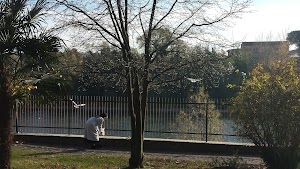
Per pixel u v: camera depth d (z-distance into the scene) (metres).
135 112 9.20
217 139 13.55
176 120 13.50
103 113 12.65
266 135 8.52
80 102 13.46
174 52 8.88
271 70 8.99
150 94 15.74
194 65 8.85
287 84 8.43
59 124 13.55
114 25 8.59
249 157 10.95
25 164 9.46
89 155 10.95
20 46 7.69
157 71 8.91
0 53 7.40
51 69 8.57
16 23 7.75
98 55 9.34
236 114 8.92
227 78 16.03
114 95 15.70
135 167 9.23
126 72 8.85
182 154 11.38
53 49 8.03
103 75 9.63
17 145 12.38
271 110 8.34
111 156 10.84
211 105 14.43
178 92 16.23
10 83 7.73
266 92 8.45
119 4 8.39
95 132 12.20
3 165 7.64
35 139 12.94
